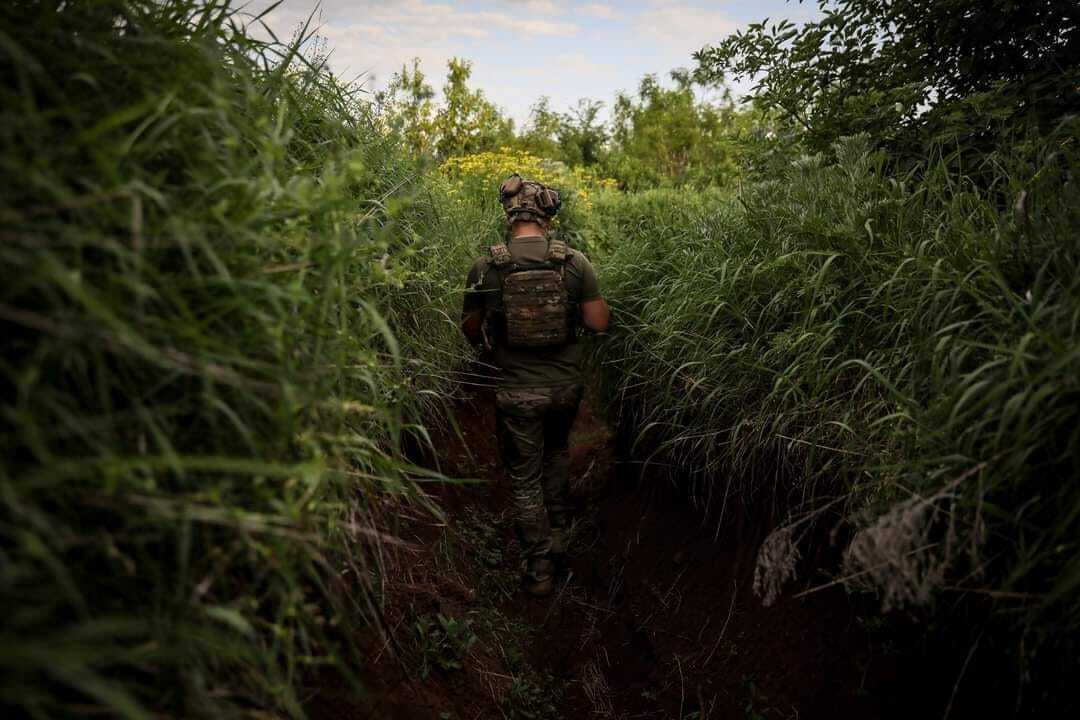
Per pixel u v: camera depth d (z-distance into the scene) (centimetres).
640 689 262
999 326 163
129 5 129
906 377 192
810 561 225
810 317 223
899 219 222
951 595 164
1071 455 130
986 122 254
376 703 169
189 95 129
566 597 313
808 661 209
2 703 84
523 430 312
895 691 179
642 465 353
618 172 1602
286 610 114
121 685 93
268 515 110
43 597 84
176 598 101
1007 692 151
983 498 146
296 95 210
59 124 113
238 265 123
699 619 263
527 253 313
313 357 133
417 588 229
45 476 84
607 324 332
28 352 97
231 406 119
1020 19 259
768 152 326
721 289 279
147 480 95
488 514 328
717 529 280
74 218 102
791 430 232
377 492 188
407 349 270
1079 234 162
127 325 98
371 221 229
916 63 286
